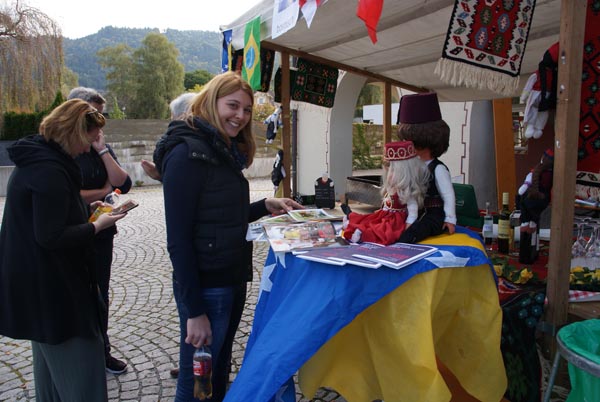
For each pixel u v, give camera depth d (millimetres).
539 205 2756
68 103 1943
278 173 5121
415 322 1652
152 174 2461
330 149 9227
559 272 2104
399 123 2123
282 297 1852
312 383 1794
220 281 1869
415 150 2010
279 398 1728
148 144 16656
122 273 5441
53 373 1966
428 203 1993
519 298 2168
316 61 4828
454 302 1798
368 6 2146
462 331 1863
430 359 1604
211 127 1798
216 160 1799
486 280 1847
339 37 4105
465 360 1872
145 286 4930
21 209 1832
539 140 6410
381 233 1877
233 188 1865
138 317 4070
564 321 2143
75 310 1899
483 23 2428
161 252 6441
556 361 1837
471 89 5504
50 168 1813
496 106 5980
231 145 1909
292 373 1548
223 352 2105
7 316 1854
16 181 1835
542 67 2412
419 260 1652
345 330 1809
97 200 2861
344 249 1771
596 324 1796
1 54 15602
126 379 2998
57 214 1810
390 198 2023
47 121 1902
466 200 3693
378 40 3977
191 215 1750
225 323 1920
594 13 2293
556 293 2117
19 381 3016
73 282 1896
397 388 1702
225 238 1846
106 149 2930
